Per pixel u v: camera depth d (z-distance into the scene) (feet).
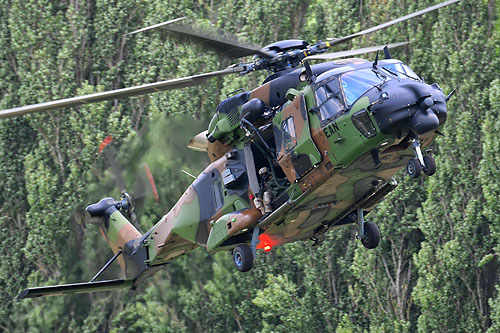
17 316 494.18
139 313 465.47
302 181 185.68
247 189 200.44
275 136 191.11
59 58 503.20
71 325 482.69
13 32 510.99
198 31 173.78
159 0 489.26
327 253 431.02
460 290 390.83
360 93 173.06
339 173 179.22
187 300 462.19
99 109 486.38
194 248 238.07
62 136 498.28
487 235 391.86
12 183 513.86
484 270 400.88
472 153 397.19
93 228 481.87
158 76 495.00
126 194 253.85
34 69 506.07
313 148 180.55
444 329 387.14
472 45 399.24
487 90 393.70
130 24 510.99
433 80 424.87
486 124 382.01
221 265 452.76
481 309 386.73
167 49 483.51
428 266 393.50
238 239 205.36
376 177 186.39
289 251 438.40
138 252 241.96
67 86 501.15
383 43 423.23
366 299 415.64
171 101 455.63
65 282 482.28
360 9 443.32
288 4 470.39
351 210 200.44
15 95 525.34
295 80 189.26
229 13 474.49
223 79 459.32
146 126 453.17
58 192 488.85
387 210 409.49
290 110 186.39
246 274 450.30
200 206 214.69
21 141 522.88
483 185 379.55
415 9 420.36
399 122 166.61
